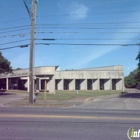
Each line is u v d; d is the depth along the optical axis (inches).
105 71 2854.3
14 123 469.4
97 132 390.3
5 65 1777.8
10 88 2714.1
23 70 2388.0
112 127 434.0
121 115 618.2
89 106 1002.1
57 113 645.3
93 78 2864.2
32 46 1086.4
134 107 957.2
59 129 413.1
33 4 1076.5
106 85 2878.9
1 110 725.3
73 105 1032.2
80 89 2906.0
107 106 1000.2
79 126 442.0
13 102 1120.8
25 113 634.2
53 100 1261.1
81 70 2893.7
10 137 352.8
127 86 4480.8
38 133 381.4
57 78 2928.2
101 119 531.8
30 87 1080.2
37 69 2401.6
